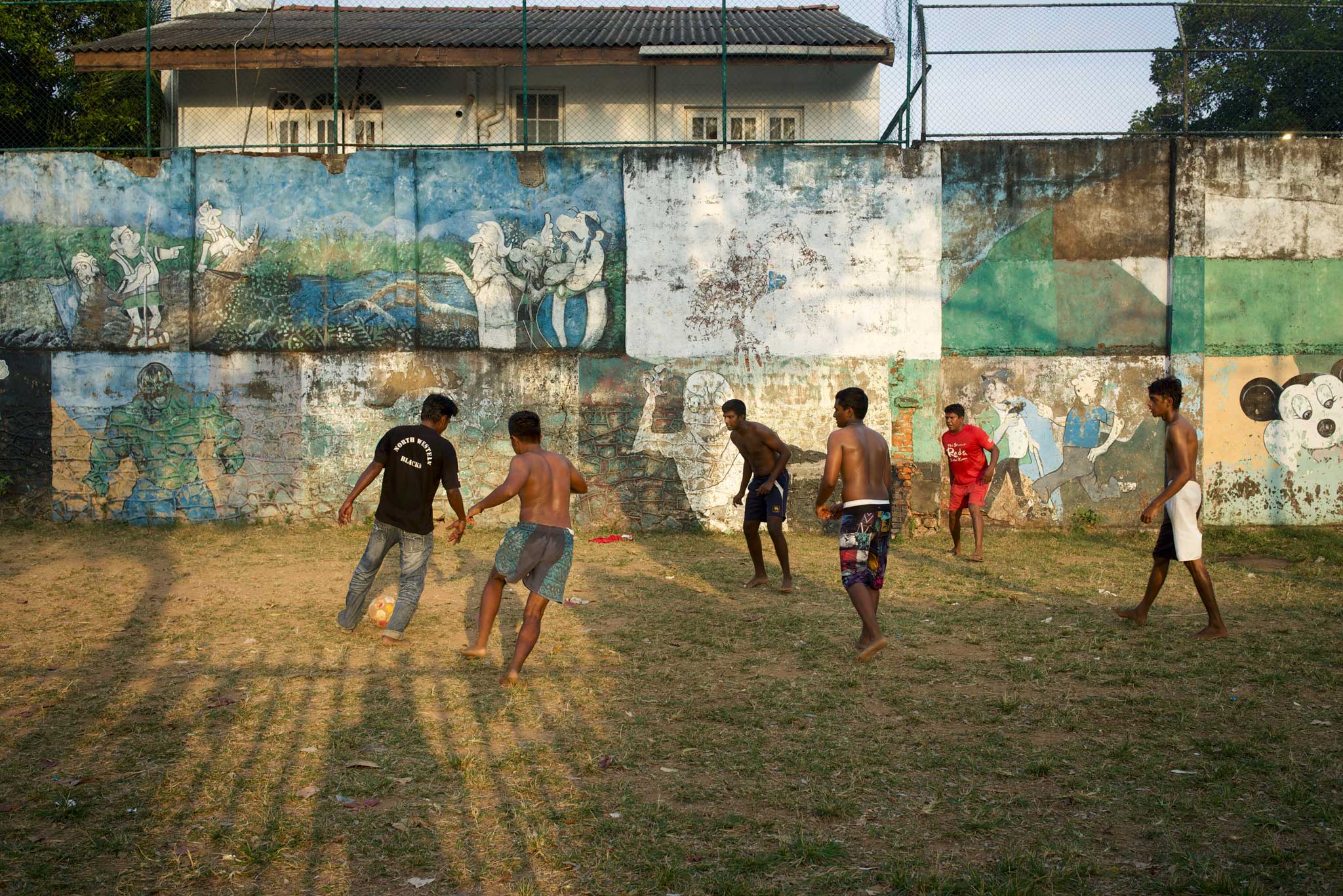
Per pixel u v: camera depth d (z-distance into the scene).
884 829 4.21
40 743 5.15
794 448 13.12
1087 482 13.15
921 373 13.07
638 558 11.28
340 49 15.52
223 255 13.05
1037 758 5.03
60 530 12.65
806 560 11.12
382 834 4.10
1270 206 13.12
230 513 13.10
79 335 13.03
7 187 12.95
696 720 5.60
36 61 17.50
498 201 13.09
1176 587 9.68
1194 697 6.05
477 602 8.81
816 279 13.09
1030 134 13.09
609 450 13.13
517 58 15.67
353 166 13.09
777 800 4.50
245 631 7.64
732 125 17.28
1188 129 13.54
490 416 13.12
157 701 5.85
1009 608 8.66
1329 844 4.05
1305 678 6.48
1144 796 4.56
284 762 4.86
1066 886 3.71
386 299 13.09
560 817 4.27
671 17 18.98
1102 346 13.14
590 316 13.12
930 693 6.13
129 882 3.68
